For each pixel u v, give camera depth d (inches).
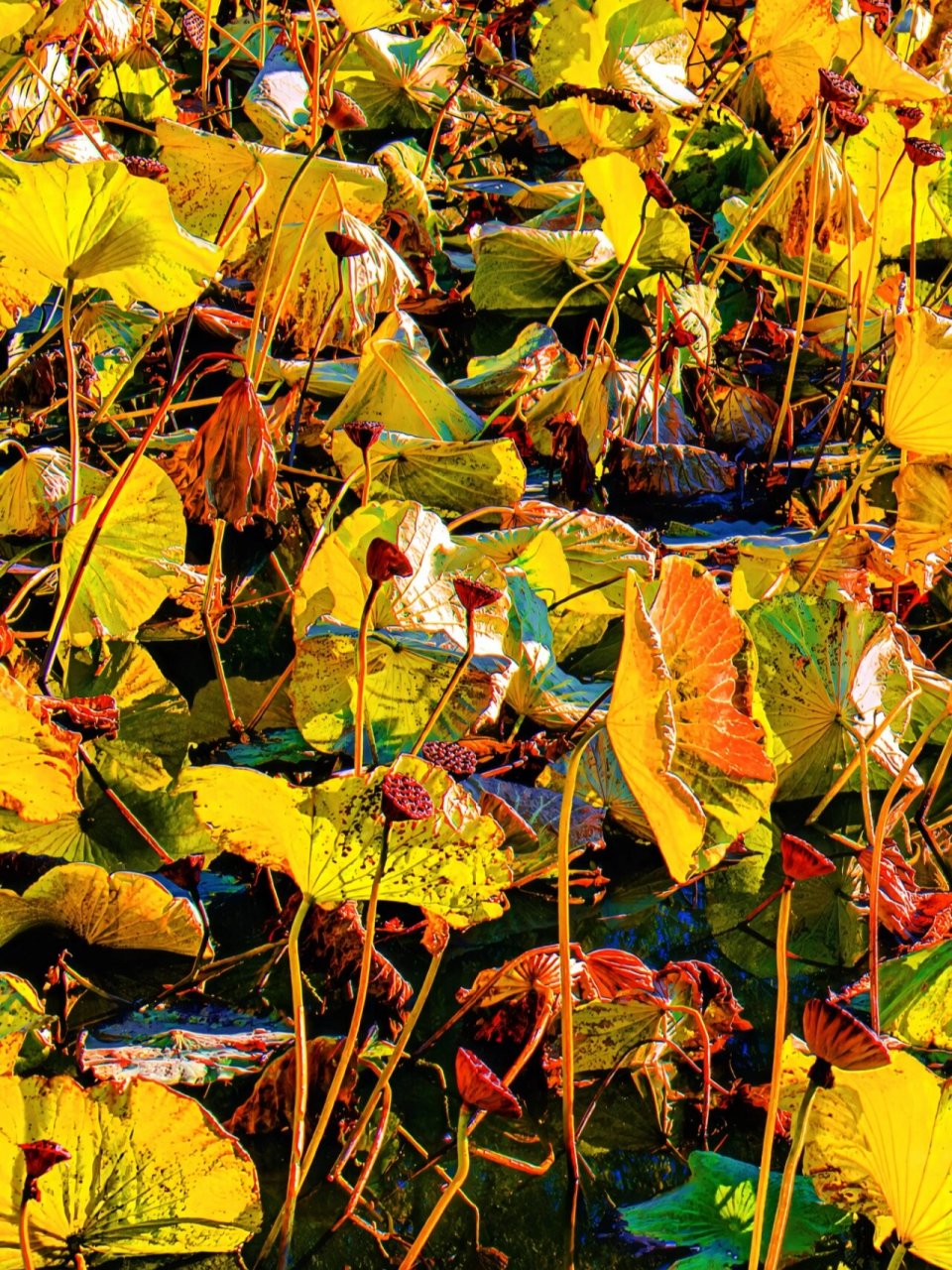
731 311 282.2
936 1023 133.3
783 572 173.0
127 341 215.5
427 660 144.7
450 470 181.8
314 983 134.3
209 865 143.7
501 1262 118.5
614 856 150.9
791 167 253.8
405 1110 126.9
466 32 386.9
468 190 310.7
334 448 180.7
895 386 163.3
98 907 131.8
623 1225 121.2
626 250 217.2
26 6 164.1
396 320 207.8
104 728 142.6
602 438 212.2
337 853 117.3
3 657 148.3
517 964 131.3
